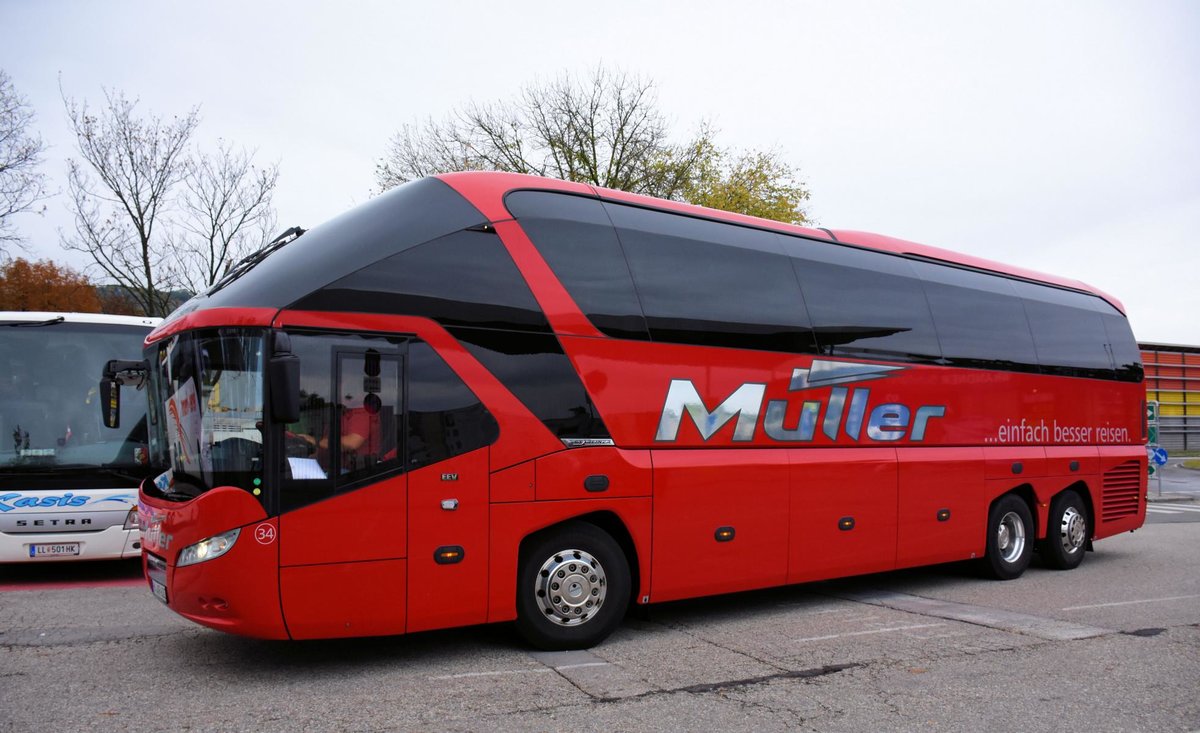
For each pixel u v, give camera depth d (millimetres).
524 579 6473
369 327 5922
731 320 7738
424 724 4879
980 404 10172
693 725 4926
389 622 5828
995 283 10938
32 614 7852
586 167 31625
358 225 6242
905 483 9078
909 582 10312
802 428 8188
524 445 6371
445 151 32031
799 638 7168
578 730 4820
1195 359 40469
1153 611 8445
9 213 23219
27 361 10031
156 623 7453
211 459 5668
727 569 7465
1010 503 10484
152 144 22719
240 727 4801
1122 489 12445
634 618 7977
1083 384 11906
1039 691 5680
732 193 35469
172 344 6305
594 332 6836
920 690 5664
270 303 5746
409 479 5922
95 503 9719
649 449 7062
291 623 5535
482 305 6352
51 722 4875
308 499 5613
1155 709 5344
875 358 8969
